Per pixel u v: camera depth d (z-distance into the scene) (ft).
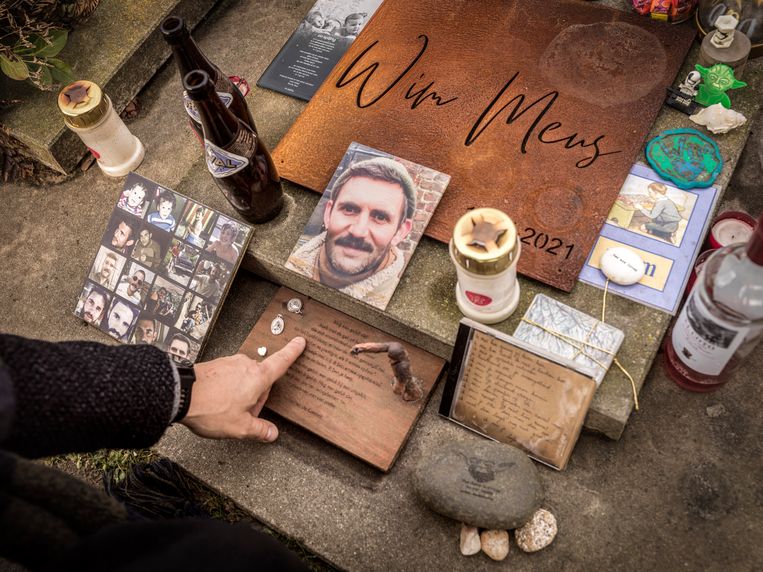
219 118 5.37
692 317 4.90
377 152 6.37
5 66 7.14
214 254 6.34
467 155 6.31
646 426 5.67
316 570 5.84
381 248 6.02
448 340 5.69
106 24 7.87
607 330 5.42
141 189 6.68
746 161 6.66
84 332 6.99
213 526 3.33
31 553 3.13
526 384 5.32
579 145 6.18
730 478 5.39
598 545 5.29
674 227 5.79
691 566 5.13
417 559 5.42
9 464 3.01
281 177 6.61
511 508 5.04
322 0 7.74
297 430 6.12
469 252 4.73
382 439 5.76
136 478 6.20
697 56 6.57
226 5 8.43
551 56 6.67
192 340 6.35
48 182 7.90
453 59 6.87
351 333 6.22
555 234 5.85
